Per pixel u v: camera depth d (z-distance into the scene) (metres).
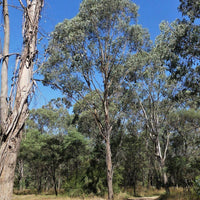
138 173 31.55
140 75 19.14
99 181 21.03
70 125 32.16
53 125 32.00
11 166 3.21
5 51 3.57
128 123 26.95
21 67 3.85
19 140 3.42
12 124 3.37
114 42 17.17
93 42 17.06
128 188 29.56
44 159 26.00
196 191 10.68
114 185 21.50
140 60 17.16
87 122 27.12
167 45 12.05
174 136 30.30
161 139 31.67
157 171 33.12
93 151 23.83
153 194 26.78
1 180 3.07
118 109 18.69
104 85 17.58
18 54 3.93
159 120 26.38
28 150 25.12
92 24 16.64
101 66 17.52
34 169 34.31
